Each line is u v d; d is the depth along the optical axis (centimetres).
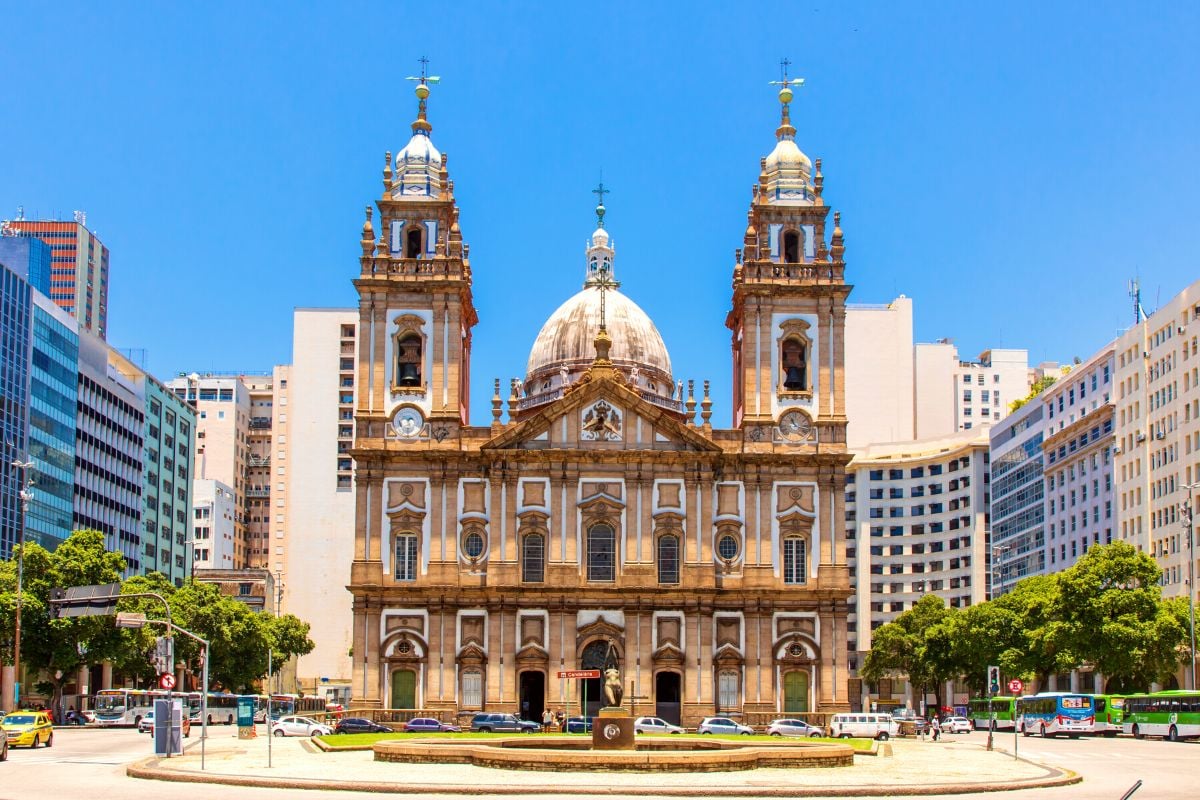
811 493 10438
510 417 10769
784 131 11106
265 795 4931
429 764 6244
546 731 9619
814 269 10706
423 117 11150
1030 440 17888
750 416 10488
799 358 10694
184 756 6962
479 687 10144
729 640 10256
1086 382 15988
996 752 8062
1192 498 13025
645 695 10075
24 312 14325
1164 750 8538
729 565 10331
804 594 10262
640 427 10431
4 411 13800
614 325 12662
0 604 10662
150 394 18700
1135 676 11219
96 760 7025
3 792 5084
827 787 5103
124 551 17412
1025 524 18000
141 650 12225
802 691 10244
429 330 10575
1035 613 12088
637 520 10281
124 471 17500
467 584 10231
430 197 10806
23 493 10338
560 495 10306
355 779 5366
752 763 6028
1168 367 13725
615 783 5219
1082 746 9106
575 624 10156
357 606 10200
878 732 9850
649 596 10175
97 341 17025
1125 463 14712
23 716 8412
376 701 10088
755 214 10775
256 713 12850
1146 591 11000
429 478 10369
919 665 16075
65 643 11175
